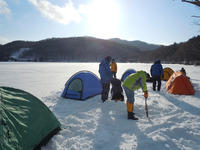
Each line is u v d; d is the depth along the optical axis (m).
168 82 8.23
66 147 2.82
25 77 14.96
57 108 5.09
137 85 4.10
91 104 5.32
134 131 3.38
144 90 4.04
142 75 4.04
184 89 6.86
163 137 3.00
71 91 6.32
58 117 4.18
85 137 3.14
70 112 4.69
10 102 2.64
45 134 2.91
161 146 2.76
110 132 3.35
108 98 6.09
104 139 3.07
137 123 3.78
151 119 4.07
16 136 2.28
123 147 2.78
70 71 23.00
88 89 6.21
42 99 6.25
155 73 7.79
